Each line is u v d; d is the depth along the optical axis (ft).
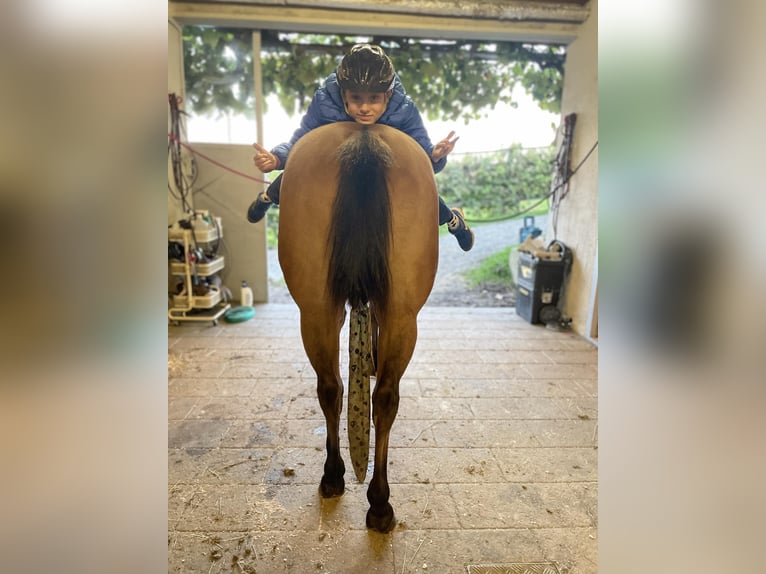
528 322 13.19
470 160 17.35
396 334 4.65
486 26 12.39
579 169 12.32
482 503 5.63
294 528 5.19
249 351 10.61
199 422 7.47
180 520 5.27
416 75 13.83
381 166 4.41
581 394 8.63
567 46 13.19
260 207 5.79
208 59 13.44
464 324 12.97
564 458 6.59
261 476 6.10
